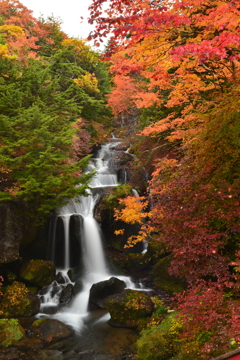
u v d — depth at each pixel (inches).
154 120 507.8
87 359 265.1
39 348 283.1
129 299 338.3
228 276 173.0
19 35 708.7
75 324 334.6
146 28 186.1
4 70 435.5
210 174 224.5
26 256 452.1
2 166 372.8
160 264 429.7
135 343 289.9
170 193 224.1
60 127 441.7
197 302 165.8
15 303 351.3
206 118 248.4
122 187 563.8
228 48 195.8
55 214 495.2
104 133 907.4
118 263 506.6
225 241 203.9
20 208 403.5
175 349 232.8
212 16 187.3
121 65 220.1
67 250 480.4
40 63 484.4
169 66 267.0
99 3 189.6
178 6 198.5
